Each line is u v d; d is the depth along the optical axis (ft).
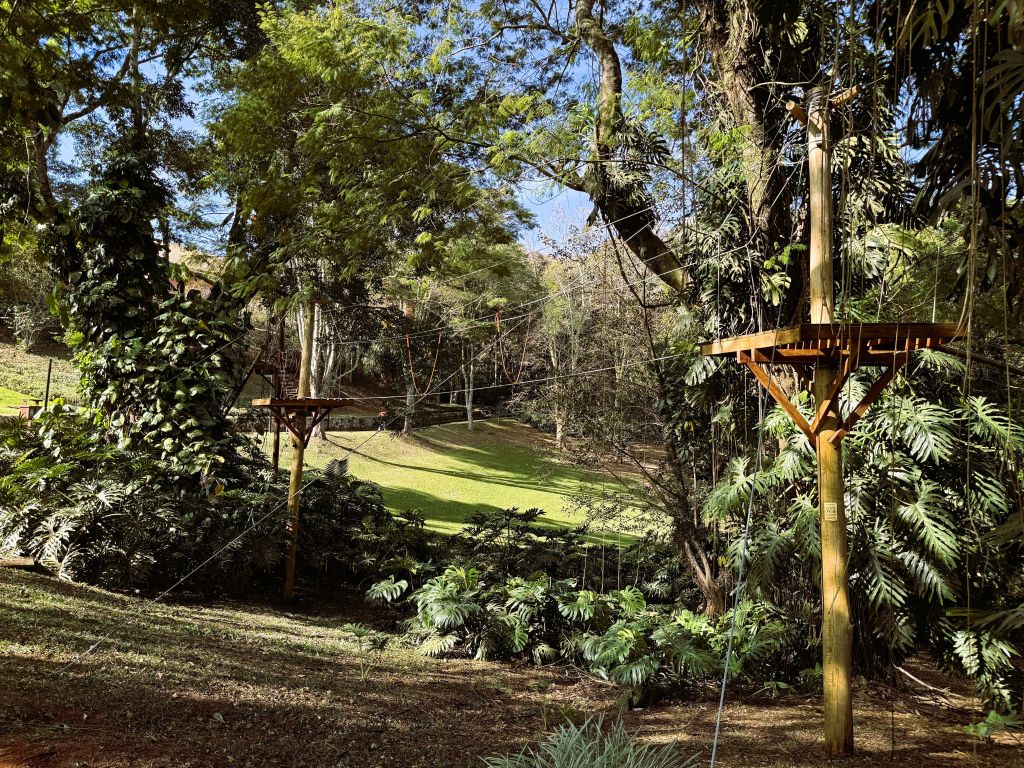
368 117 22.56
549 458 35.70
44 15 18.99
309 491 31.17
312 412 26.48
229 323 28.99
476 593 22.31
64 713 10.43
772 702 15.01
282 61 25.03
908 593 13.85
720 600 21.99
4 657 12.28
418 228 24.35
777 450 17.79
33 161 24.85
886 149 13.84
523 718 14.47
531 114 21.76
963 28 7.89
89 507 20.77
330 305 36.65
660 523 29.12
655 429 27.55
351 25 22.62
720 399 19.57
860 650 15.34
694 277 20.33
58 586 18.62
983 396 14.53
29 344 79.77
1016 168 6.44
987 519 13.43
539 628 21.03
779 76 17.07
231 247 28.66
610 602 21.72
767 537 15.80
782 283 16.87
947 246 14.26
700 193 18.79
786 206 17.98
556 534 31.60
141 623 16.78
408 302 49.65
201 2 22.74
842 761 10.71
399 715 13.69
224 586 24.39
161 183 30.55
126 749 9.48
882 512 14.42
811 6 15.79
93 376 27.96
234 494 25.04
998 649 12.72
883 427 14.46
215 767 9.57
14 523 20.74
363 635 21.34
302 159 27.25
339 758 10.92
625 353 28.32
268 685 14.01
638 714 14.71
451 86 24.56
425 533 32.63
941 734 12.20
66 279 28.96
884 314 15.37
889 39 8.80
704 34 18.35
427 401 71.67
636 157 20.84
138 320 28.86
